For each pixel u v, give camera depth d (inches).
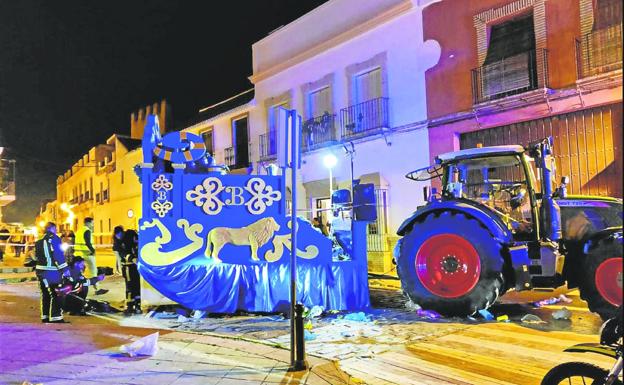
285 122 201.3
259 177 314.5
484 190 333.1
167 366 191.2
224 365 192.1
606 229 256.4
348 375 181.3
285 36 722.2
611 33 399.2
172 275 296.5
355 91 615.5
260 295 298.5
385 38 572.4
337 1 635.5
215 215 309.1
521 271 270.4
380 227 565.0
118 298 392.8
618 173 396.5
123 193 1240.2
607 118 404.2
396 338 236.8
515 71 458.0
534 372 183.0
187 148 312.5
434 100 522.9
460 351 212.5
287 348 217.3
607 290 246.1
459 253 282.7
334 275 303.6
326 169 650.2
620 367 117.6
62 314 311.3
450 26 510.0
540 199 277.0
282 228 309.0
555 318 272.5
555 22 432.1
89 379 176.7
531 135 451.2
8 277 537.0
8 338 239.1
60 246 297.1
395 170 560.7
